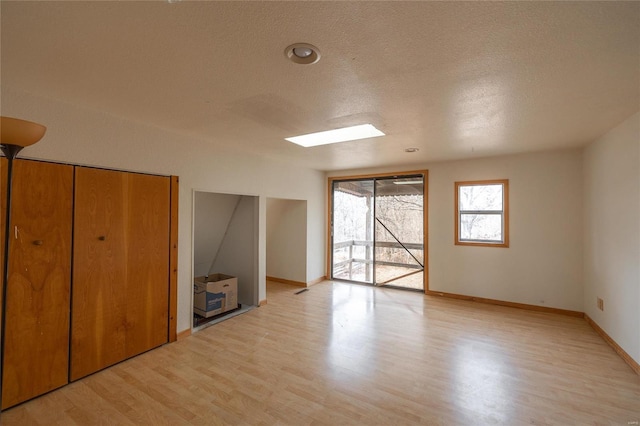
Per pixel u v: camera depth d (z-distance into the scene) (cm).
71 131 246
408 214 543
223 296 416
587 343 323
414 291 537
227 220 475
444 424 199
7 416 207
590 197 375
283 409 215
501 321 389
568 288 414
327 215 621
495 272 462
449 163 497
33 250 225
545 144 380
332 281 614
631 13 133
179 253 335
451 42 157
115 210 276
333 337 339
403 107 250
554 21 139
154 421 203
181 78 202
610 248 317
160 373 263
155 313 311
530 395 230
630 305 275
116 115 273
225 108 256
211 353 301
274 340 332
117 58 176
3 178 211
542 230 430
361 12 134
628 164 276
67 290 245
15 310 217
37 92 224
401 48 163
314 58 174
